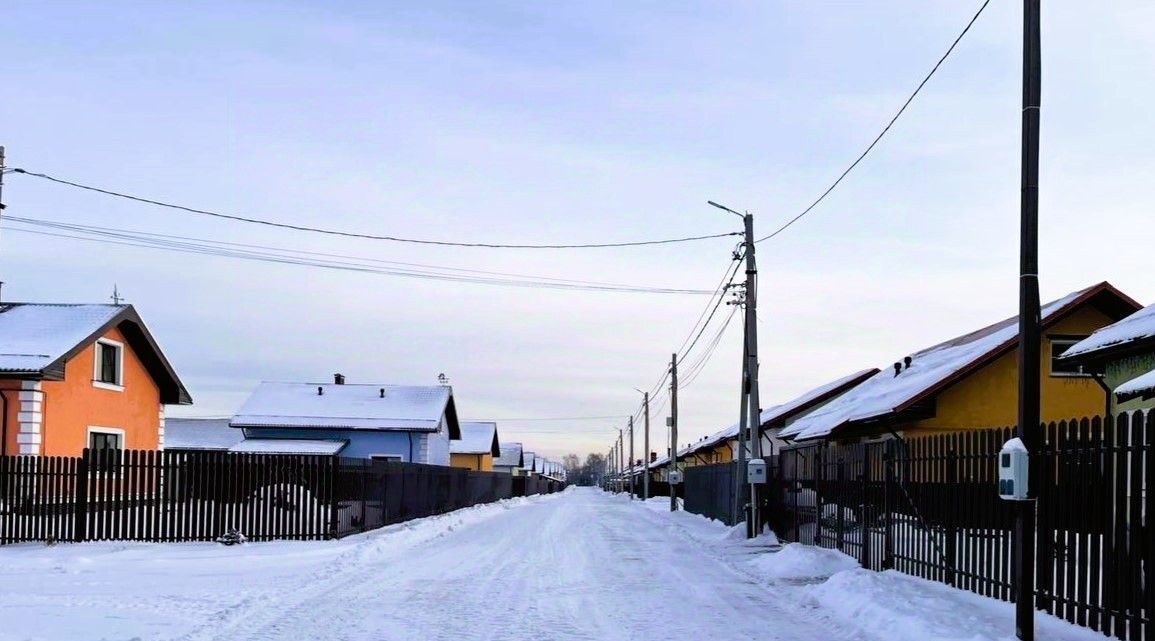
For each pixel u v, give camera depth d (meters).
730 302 27.36
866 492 15.76
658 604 12.16
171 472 19.58
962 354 27.58
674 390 48.06
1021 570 9.05
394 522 27.73
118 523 19.33
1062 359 20.23
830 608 11.65
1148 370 18.11
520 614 11.24
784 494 22.59
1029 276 9.43
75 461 19.27
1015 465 9.08
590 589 13.60
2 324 27.27
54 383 25.73
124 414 29.66
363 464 23.34
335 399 53.28
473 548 20.55
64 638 9.29
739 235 25.03
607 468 173.75
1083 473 9.31
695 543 22.31
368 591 13.09
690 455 70.06
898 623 9.91
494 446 83.12
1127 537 8.57
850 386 43.81
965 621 9.71
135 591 12.63
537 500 69.94
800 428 34.22
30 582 13.48
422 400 53.66
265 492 20.08
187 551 17.86
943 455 12.77
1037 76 9.48
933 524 13.02
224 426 61.66
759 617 11.20
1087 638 8.92
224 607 11.34
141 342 30.28
